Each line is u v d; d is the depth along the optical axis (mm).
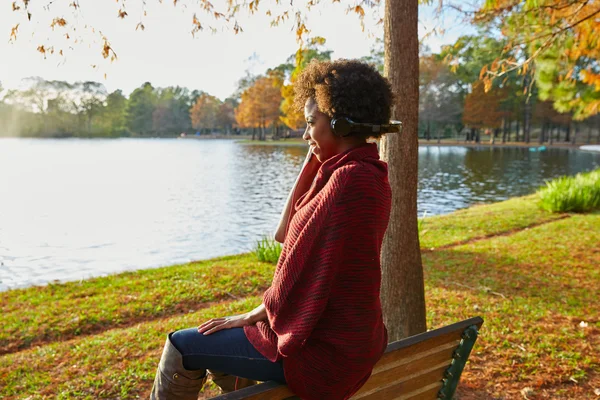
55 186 22500
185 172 30062
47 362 3914
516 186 23453
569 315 4891
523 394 3371
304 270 1252
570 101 9531
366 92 1322
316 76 1379
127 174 28734
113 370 3721
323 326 1295
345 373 1310
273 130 97125
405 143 3271
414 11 3160
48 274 8539
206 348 1452
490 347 4082
